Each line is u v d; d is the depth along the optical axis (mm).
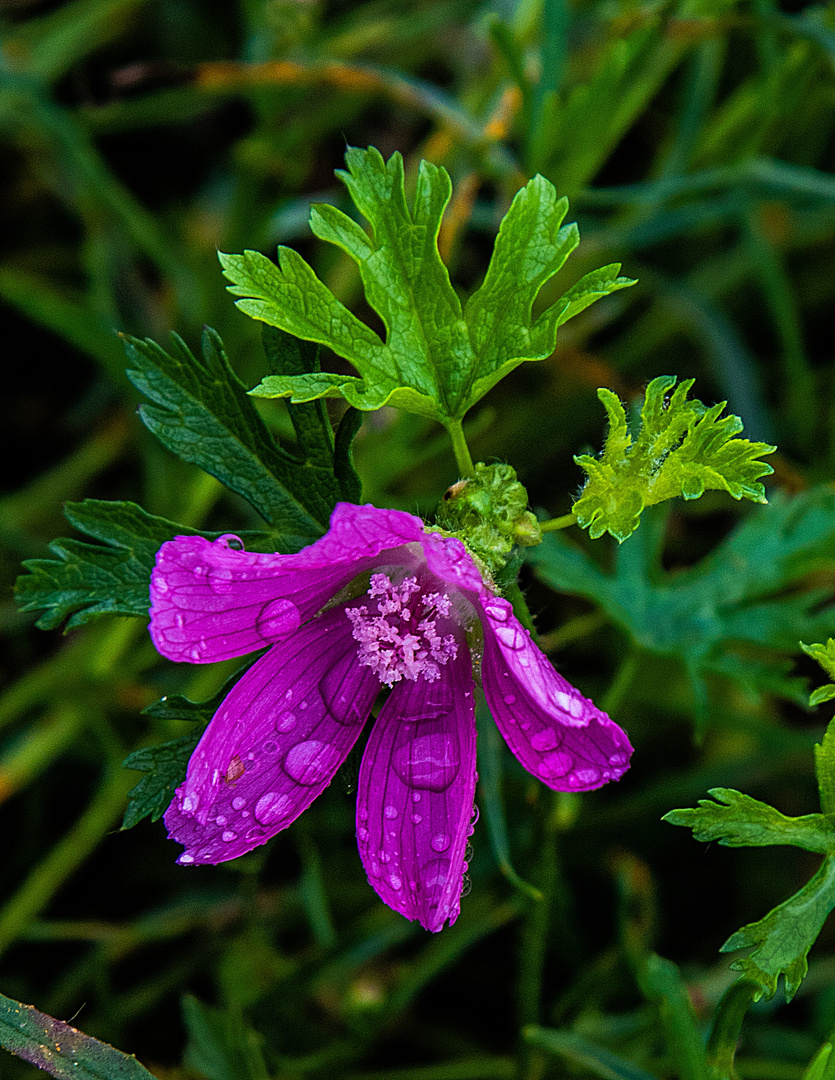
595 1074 401
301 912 451
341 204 472
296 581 346
